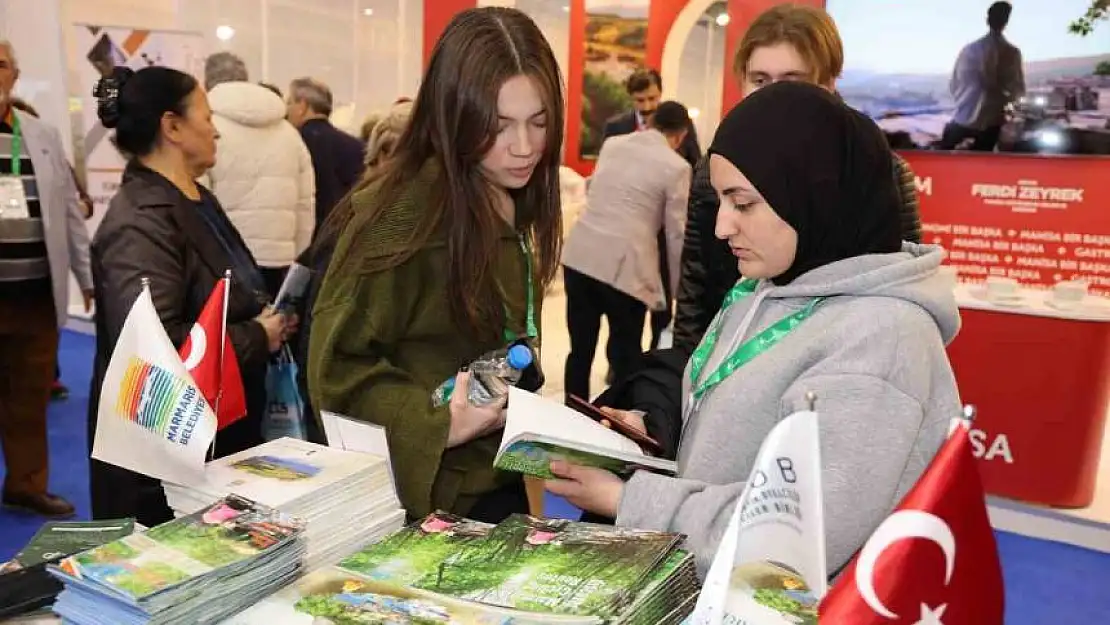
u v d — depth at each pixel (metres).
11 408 2.99
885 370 0.92
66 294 2.99
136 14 5.54
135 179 1.89
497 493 1.38
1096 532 3.18
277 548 0.92
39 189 2.85
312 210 4.00
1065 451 3.27
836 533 0.86
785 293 1.05
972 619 0.67
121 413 1.08
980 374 3.35
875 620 0.65
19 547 2.85
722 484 1.03
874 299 0.98
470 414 1.18
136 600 0.80
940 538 0.66
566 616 0.80
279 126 3.76
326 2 6.25
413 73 6.88
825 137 1.00
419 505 1.20
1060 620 2.68
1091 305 3.26
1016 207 3.63
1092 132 3.43
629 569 0.88
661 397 1.38
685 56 9.01
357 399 1.24
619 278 3.81
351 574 0.92
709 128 9.36
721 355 1.15
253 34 5.91
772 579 0.79
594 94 7.89
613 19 7.73
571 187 7.17
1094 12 3.33
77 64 4.87
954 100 3.64
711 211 1.91
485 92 1.13
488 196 1.23
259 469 1.09
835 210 1.01
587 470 1.10
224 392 1.21
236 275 1.95
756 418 1.00
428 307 1.24
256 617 0.84
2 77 2.76
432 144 1.22
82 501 3.24
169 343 1.06
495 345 1.31
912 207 1.91
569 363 4.10
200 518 0.96
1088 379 3.20
